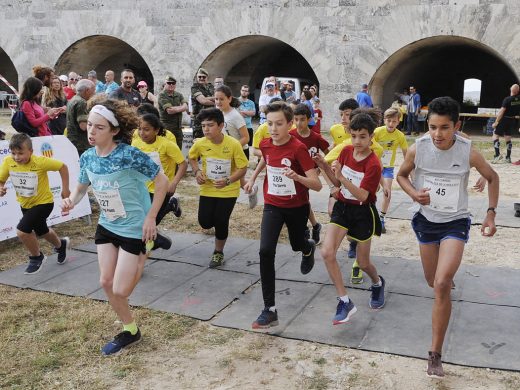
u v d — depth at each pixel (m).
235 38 19.86
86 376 3.83
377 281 4.82
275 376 3.84
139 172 3.95
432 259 4.00
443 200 3.82
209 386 3.72
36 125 7.31
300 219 4.74
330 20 18.59
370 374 3.83
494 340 4.27
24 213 5.75
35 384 3.72
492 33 16.91
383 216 7.19
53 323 4.62
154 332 4.46
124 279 3.96
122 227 3.98
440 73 29.97
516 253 6.43
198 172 5.85
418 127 19.94
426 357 4.02
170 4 20.44
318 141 5.72
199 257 6.32
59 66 22.58
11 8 22.52
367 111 5.16
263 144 4.69
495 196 3.83
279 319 4.68
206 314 4.79
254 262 6.16
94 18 21.48
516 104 13.01
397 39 17.94
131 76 8.72
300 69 29.23
